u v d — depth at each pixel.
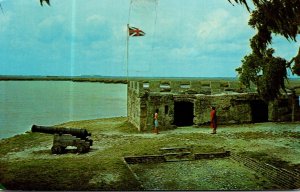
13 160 23.02
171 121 33.81
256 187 17.95
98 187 17.38
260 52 22.72
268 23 20.81
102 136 31.59
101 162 21.92
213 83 37.09
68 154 24.61
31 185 17.44
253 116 38.69
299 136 29.09
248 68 24.27
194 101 34.72
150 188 17.86
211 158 23.92
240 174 20.50
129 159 22.98
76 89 153.50
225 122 35.34
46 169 20.42
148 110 33.12
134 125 36.28
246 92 37.41
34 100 89.56
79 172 19.77
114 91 141.50
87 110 66.06
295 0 18.31
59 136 24.95
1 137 36.59
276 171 19.66
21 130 43.25
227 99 35.19
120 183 17.95
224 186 18.27
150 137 29.83
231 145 26.12
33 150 26.69
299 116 37.44
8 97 98.38
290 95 37.06
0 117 55.53
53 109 68.00
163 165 22.61
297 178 18.03
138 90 33.22
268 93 23.16
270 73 22.53
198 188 18.05
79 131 25.19
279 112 37.03
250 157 22.56
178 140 28.00
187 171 21.20
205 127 34.28
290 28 19.42
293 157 22.42
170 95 33.62
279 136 29.19
